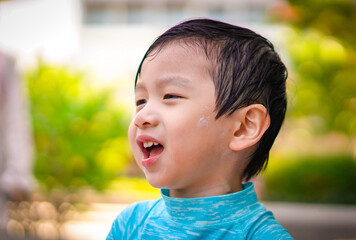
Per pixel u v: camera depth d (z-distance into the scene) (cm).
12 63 317
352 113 745
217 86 110
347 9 648
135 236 125
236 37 118
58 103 483
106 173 498
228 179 115
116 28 920
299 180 628
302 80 702
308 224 511
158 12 938
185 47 113
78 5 855
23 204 438
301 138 777
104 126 495
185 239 110
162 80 111
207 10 932
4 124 307
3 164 306
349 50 684
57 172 469
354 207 591
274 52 125
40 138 474
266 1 914
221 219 110
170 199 114
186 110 108
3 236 433
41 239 443
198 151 109
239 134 113
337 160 637
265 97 117
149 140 111
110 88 536
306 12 650
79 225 500
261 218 111
